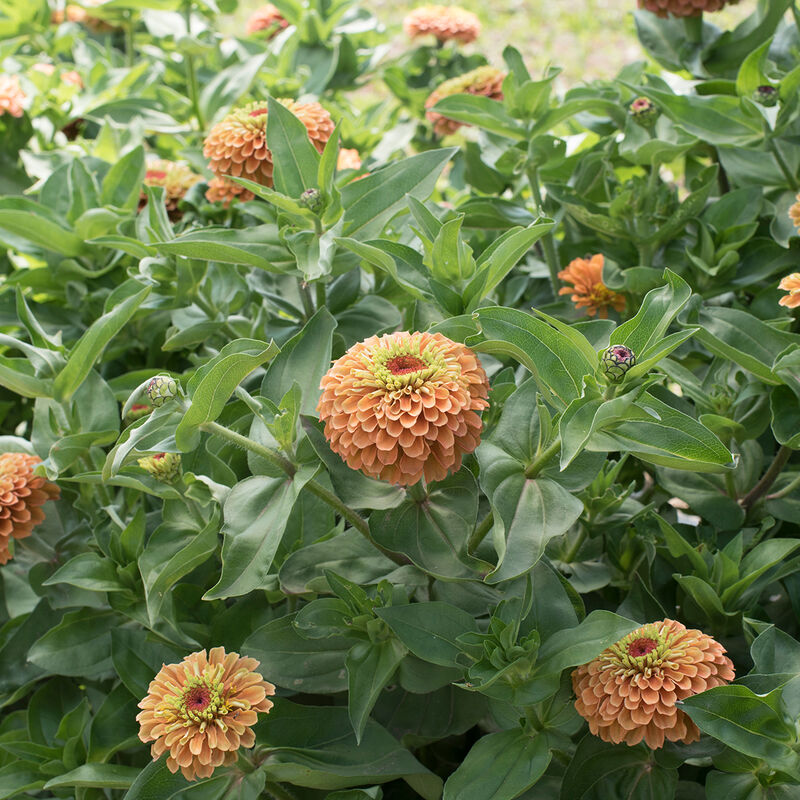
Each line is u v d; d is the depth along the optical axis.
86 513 0.79
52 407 0.75
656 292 0.62
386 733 0.68
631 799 0.66
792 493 0.77
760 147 0.88
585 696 0.63
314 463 0.67
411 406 0.61
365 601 0.66
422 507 0.67
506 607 0.65
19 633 0.77
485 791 0.63
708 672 0.62
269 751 0.67
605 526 0.73
